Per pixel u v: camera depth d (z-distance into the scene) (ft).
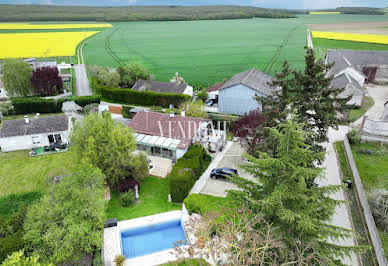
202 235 62.80
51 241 69.41
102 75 243.60
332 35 501.15
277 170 64.18
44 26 630.33
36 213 75.77
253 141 125.59
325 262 59.00
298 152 62.23
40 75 220.43
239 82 169.89
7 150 143.43
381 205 89.66
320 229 59.16
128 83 267.39
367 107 189.57
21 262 59.72
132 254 82.17
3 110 186.91
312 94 99.60
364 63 251.19
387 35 480.64
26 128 145.59
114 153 107.04
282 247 58.44
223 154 137.08
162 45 468.75
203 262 76.54
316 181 110.83
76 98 200.64
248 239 58.59
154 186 115.03
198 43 483.51
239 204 70.95
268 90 176.86
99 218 76.95
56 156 139.03
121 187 106.63
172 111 161.79
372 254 76.28
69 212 75.46
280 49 412.57
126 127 115.34
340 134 150.51
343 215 91.86
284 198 61.46
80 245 72.54
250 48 430.61
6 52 375.25
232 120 162.30
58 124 150.00
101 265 74.79
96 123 109.50
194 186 112.16
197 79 285.64
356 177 106.63
